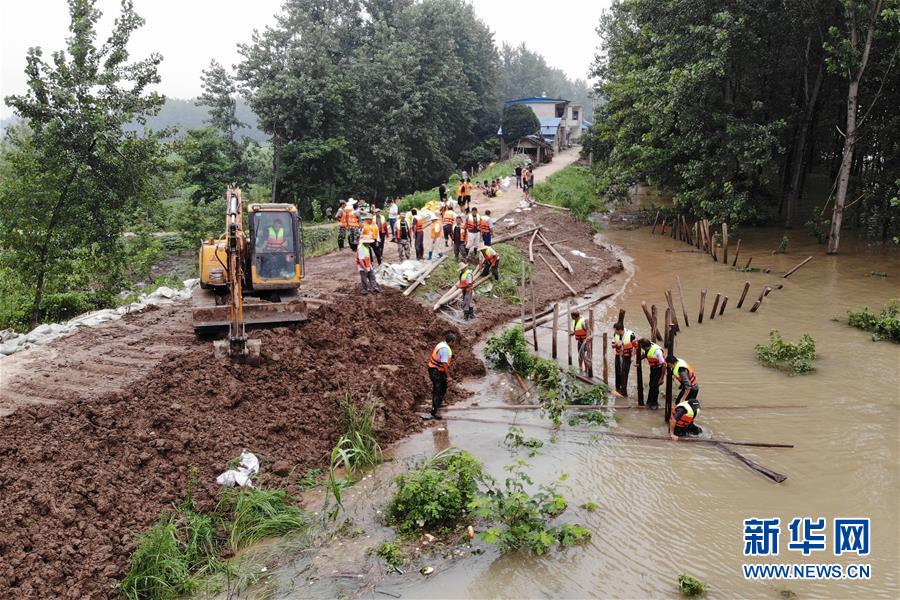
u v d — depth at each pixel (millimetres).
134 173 23094
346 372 13797
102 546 8883
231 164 46719
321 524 9891
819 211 35281
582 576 8508
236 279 12859
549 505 9492
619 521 9656
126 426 10867
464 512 9914
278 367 13156
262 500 10000
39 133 21828
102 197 23188
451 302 19672
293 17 46781
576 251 27625
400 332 16469
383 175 51812
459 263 22281
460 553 9062
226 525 9680
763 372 15203
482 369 15898
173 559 8711
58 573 8352
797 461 11195
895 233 29188
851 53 25312
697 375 15141
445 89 55688
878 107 28922
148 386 11836
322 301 16953
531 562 8828
